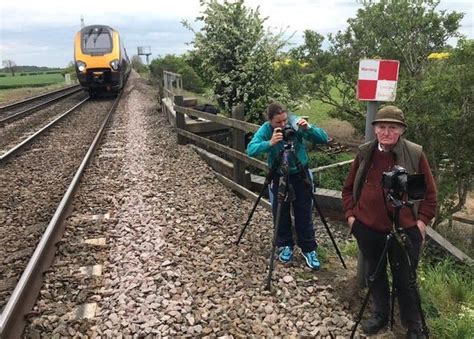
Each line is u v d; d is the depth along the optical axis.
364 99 3.90
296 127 4.66
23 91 35.00
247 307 4.05
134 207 6.54
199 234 5.67
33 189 7.88
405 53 11.46
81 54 23.83
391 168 3.44
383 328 3.86
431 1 11.09
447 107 7.09
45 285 4.41
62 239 5.46
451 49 9.08
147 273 4.54
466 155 7.16
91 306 4.05
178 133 10.80
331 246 6.02
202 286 4.36
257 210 6.81
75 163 9.68
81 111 19.38
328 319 3.90
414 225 3.44
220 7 12.98
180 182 7.89
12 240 5.68
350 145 13.89
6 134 13.62
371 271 3.72
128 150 10.67
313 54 13.25
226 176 8.41
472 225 8.55
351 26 12.45
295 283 4.55
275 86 13.16
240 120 7.33
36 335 3.67
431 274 4.89
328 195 7.15
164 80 18.72
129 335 3.64
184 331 3.67
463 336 3.75
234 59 13.14
